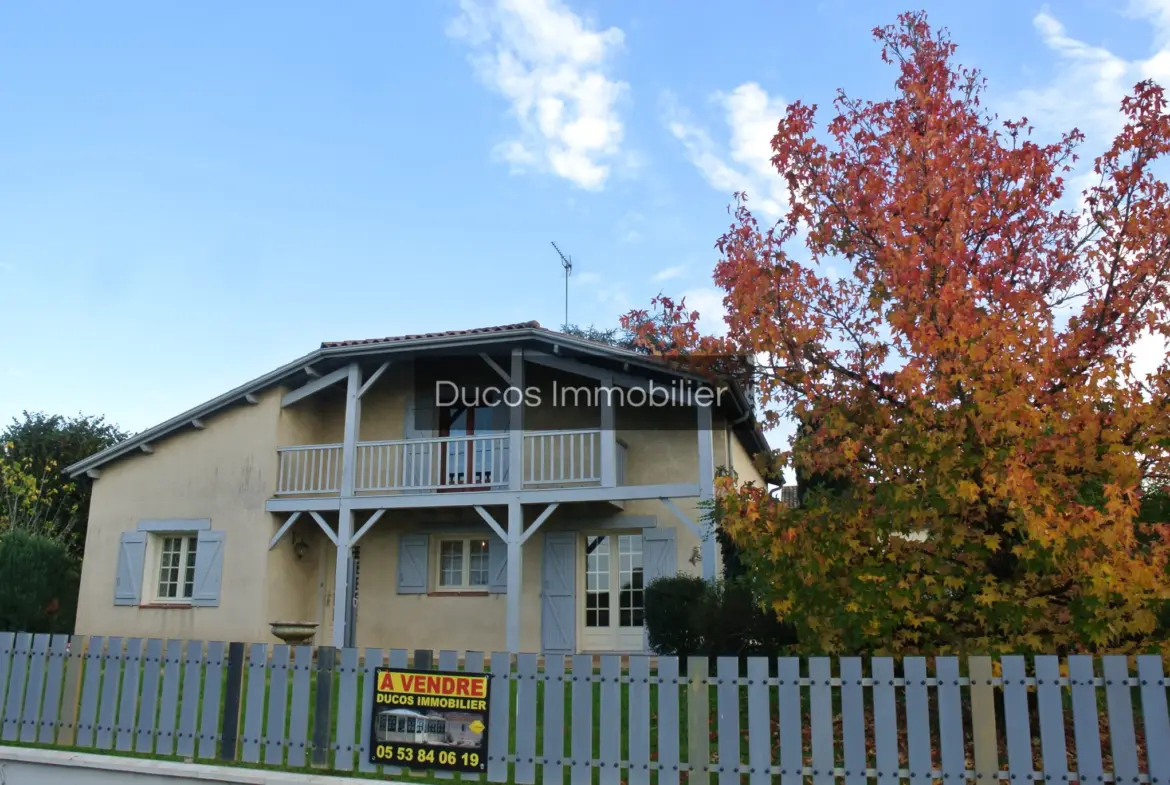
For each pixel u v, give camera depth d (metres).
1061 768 5.48
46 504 20.41
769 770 5.87
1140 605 6.32
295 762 6.62
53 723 7.42
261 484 15.23
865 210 7.80
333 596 16.08
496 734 6.36
